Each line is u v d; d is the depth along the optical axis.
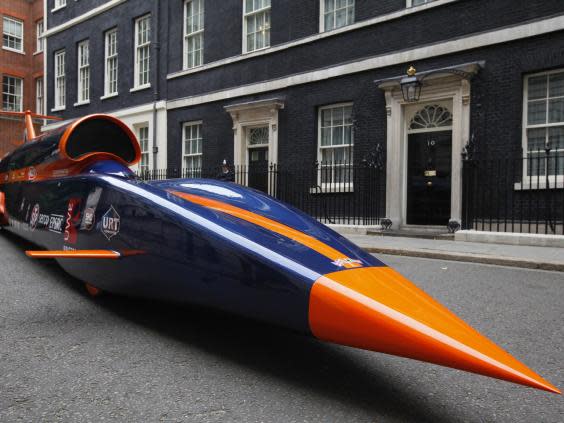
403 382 2.23
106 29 17.08
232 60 12.93
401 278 2.26
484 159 8.48
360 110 10.27
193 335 2.81
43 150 4.79
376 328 1.84
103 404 1.94
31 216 4.62
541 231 7.88
